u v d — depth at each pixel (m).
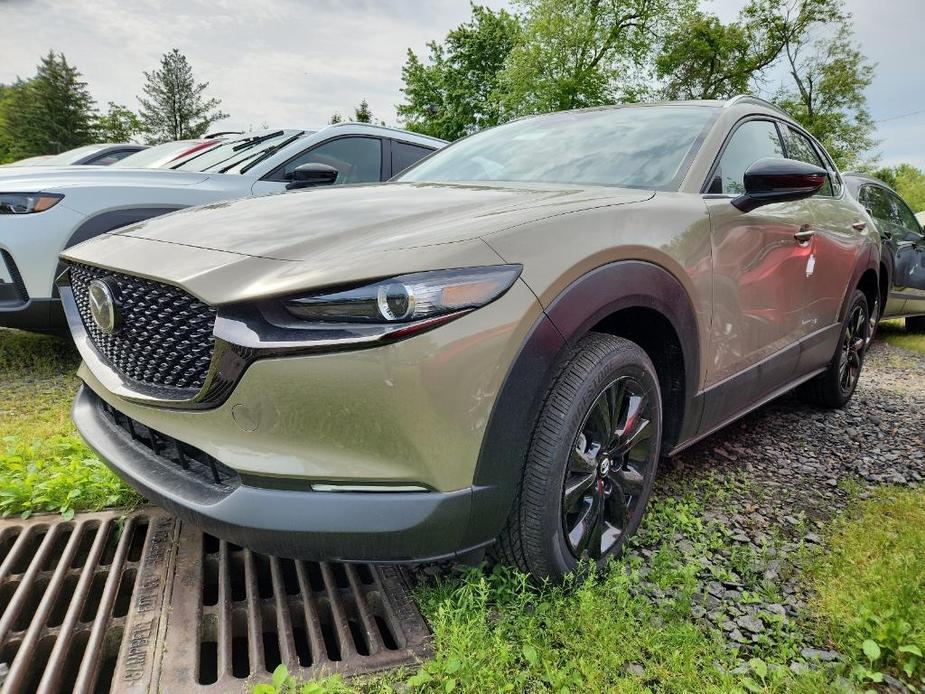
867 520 2.26
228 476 1.47
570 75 23.92
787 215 2.56
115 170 4.24
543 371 1.47
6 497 2.08
